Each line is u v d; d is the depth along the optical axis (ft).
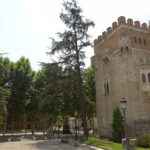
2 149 93.86
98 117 151.43
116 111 122.83
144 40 135.03
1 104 148.66
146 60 131.34
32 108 194.08
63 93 132.87
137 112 124.26
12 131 225.15
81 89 132.05
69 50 135.85
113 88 137.69
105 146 91.71
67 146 99.60
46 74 139.13
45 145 106.32
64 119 189.98
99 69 154.20
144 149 82.53
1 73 170.09
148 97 126.11
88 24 138.72
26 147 100.17
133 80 127.24
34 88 191.62
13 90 187.73
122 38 132.16
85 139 118.11
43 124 225.15
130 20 134.31
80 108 134.00
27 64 202.59
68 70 133.39
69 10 139.23
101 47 153.17
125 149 66.33
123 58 131.34
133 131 120.37
